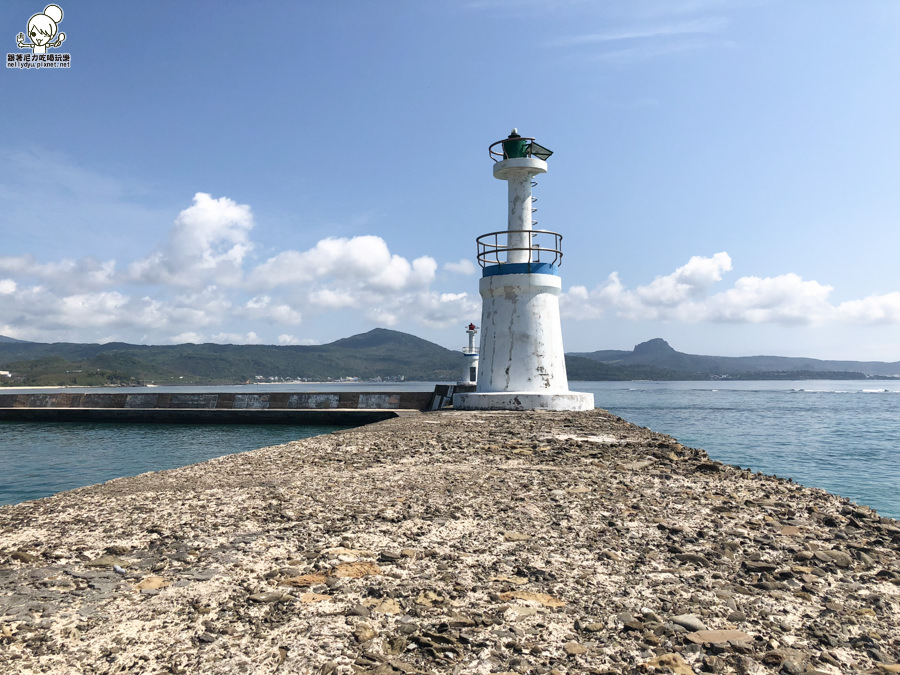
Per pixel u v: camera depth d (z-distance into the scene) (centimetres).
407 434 1653
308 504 810
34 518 745
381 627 443
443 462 1176
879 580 551
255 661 396
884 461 2825
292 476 1030
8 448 2612
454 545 634
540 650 414
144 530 685
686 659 404
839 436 4125
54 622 448
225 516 746
